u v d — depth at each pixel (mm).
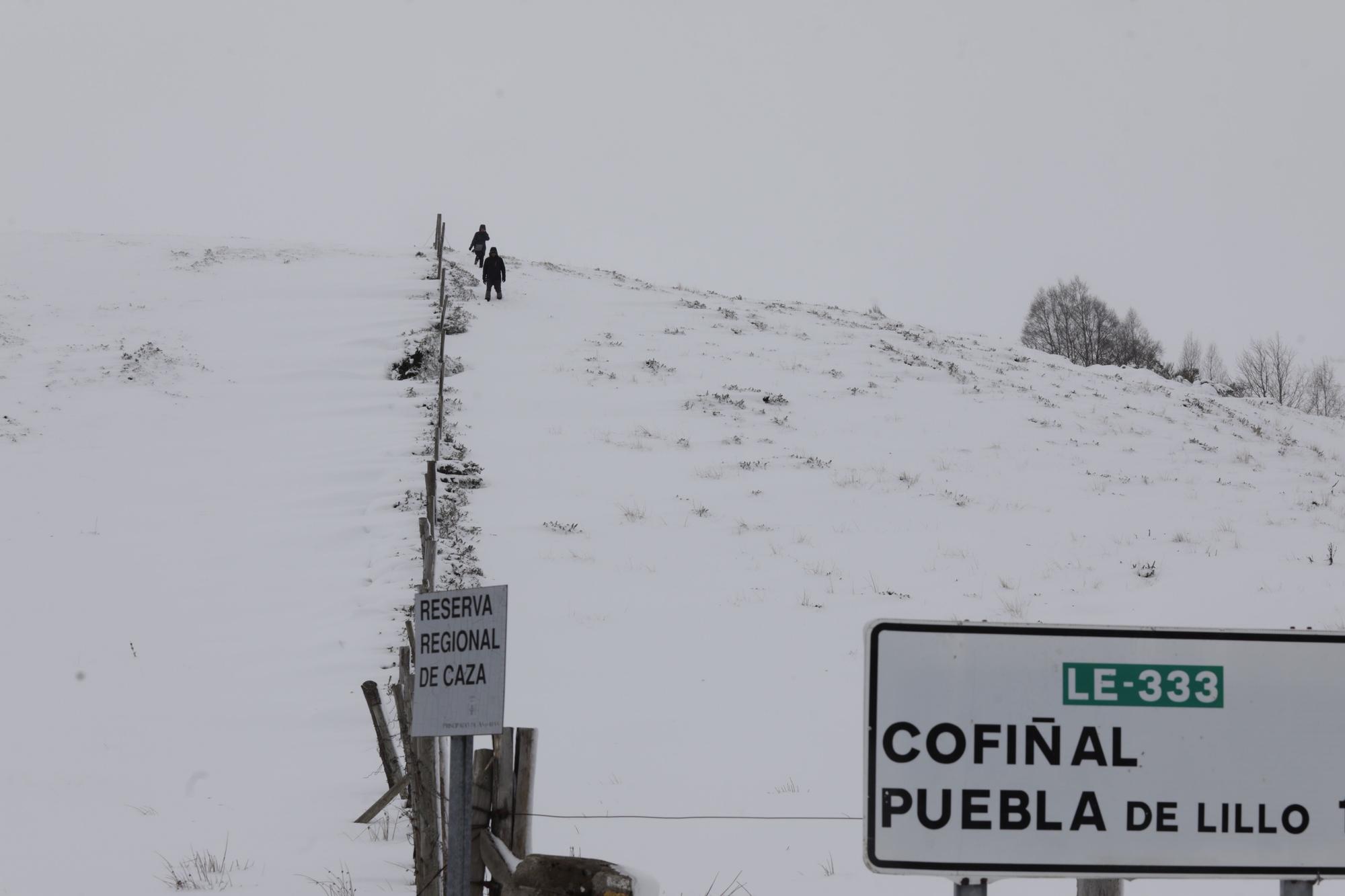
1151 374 190875
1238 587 86938
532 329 161750
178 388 132500
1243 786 14648
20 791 50938
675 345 159875
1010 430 135000
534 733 28641
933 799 14438
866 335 180875
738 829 43844
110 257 194875
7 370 136500
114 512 100062
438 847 33750
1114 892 15523
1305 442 158375
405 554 91312
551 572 88812
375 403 129000
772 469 115875
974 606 83250
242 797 50062
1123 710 14672
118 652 73500
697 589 86250
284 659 73125
